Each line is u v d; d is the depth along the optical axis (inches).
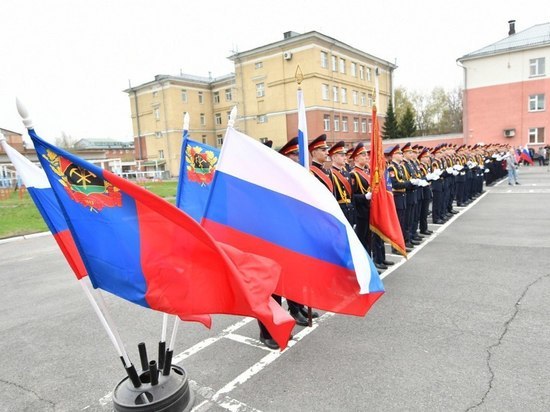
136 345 159.2
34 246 390.3
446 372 124.6
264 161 122.0
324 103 1358.3
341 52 1429.6
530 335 144.7
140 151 1830.7
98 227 90.4
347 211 225.9
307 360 137.4
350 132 1496.1
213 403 116.3
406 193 282.7
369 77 1603.1
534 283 197.2
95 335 171.3
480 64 1162.6
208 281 93.2
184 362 141.1
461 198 466.6
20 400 125.5
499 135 1158.3
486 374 122.0
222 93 1768.0
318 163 205.5
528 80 1106.7
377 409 109.0
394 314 170.4
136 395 102.9
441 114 2268.7
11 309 210.2
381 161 213.2
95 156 1537.9
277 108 1407.5
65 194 87.7
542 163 1080.8
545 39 1092.5
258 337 158.7
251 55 1434.5
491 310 168.4
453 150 464.4
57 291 237.5
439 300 182.9
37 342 167.5
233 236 121.4
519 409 105.3
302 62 1328.7
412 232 298.2
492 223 355.6
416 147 361.1
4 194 953.5
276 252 119.3
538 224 339.9
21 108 82.7
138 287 90.7
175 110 1685.5
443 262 243.6
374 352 139.6
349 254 115.0
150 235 90.7
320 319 169.5
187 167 136.5
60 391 129.3
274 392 120.0
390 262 245.8
